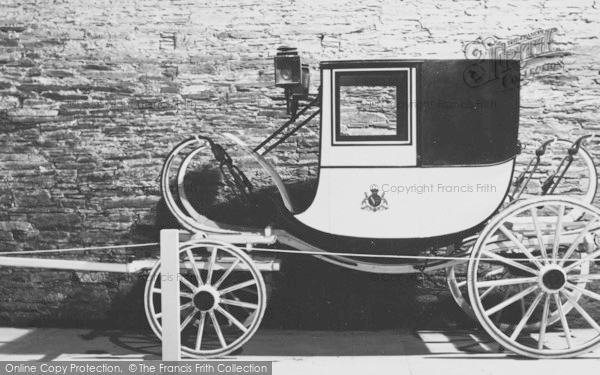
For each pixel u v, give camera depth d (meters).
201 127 7.86
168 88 7.88
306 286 7.81
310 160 7.82
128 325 7.94
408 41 7.73
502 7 7.72
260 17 7.82
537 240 6.87
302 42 7.79
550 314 7.54
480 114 6.68
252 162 7.83
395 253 7.01
